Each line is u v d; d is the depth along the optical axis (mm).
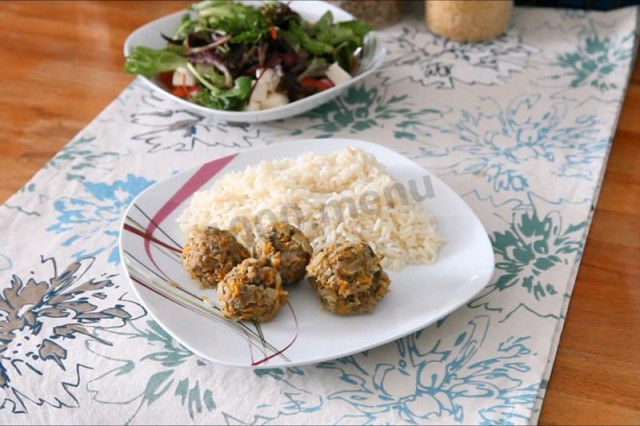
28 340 705
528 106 960
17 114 946
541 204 827
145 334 710
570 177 856
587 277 760
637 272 764
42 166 877
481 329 711
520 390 665
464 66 1028
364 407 660
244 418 654
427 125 935
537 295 738
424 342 702
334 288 684
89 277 757
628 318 725
